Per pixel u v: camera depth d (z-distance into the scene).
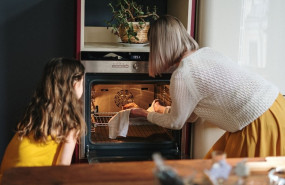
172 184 1.11
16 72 3.00
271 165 1.51
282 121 2.05
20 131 1.94
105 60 2.42
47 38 2.98
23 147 1.93
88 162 2.45
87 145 2.55
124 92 2.77
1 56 2.96
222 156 1.31
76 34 2.38
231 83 2.02
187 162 1.51
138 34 2.53
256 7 2.47
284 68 2.57
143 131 2.84
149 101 2.83
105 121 2.78
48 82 1.99
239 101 2.02
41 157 1.94
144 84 2.79
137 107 2.67
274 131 2.04
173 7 2.82
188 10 2.48
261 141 2.04
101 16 2.94
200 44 2.48
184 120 2.15
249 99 2.02
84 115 2.47
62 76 2.00
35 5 2.93
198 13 2.49
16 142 1.95
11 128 3.05
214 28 2.45
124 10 2.59
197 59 2.06
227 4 2.43
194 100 2.07
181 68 2.04
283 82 2.59
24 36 2.96
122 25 2.55
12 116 3.04
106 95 2.75
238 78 2.03
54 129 1.93
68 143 1.97
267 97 2.04
